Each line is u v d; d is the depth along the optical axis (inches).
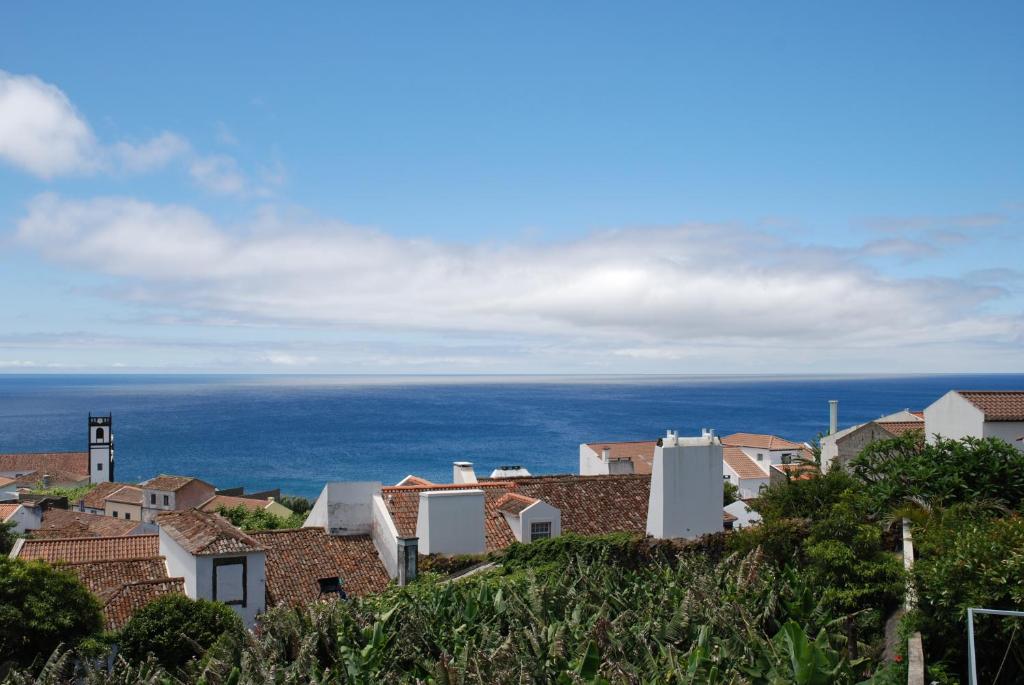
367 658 732.0
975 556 767.7
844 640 824.9
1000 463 1103.6
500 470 1932.8
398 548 1277.1
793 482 1309.1
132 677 833.5
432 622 807.7
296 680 709.3
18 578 1002.1
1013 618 711.7
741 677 655.1
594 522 1480.1
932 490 1117.1
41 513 3481.8
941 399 1594.5
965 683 749.3
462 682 631.8
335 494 1425.9
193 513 1391.5
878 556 992.2
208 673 757.3
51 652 987.9
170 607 1083.9
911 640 762.8
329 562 1341.0
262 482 6294.3
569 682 621.3
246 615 1206.9
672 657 674.2
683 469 1403.8
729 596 830.5
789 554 1130.7
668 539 1247.5
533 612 808.3
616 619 767.1
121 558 1382.9
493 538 1401.3
